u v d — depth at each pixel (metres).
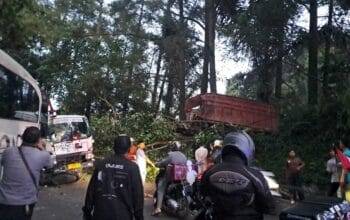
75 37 35.69
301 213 6.23
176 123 24.25
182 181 12.72
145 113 24.95
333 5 26.38
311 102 26.02
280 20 25.03
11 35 18.42
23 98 13.90
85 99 33.12
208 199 4.66
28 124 14.47
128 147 6.22
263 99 27.36
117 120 24.78
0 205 6.45
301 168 18.03
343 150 12.77
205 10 37.00
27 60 37.19
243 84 29.20
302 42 26.45
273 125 24.69
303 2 25.44
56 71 33.69
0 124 11.71
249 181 4.45
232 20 29.05
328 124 22.45
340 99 21.41
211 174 4.59
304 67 30.45
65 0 41.62
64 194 16.16
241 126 24.34
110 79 33.06
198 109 24.73
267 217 12.58
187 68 38.25
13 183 6.46
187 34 37.84
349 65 23.80
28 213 6.53
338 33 26.05
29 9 18.22
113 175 6.02
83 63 33.47
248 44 25.59
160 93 39.97
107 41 33.88
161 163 13.05
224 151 4.71
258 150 23.47
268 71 27.06
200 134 23.14
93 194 6.09
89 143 21.66
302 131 23.03
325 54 26.56
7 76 12.34
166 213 13.18
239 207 4.45
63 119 21.89
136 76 34.00
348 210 6.44
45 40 20.83
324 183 21.00
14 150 6.59
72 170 19.03
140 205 6.05
